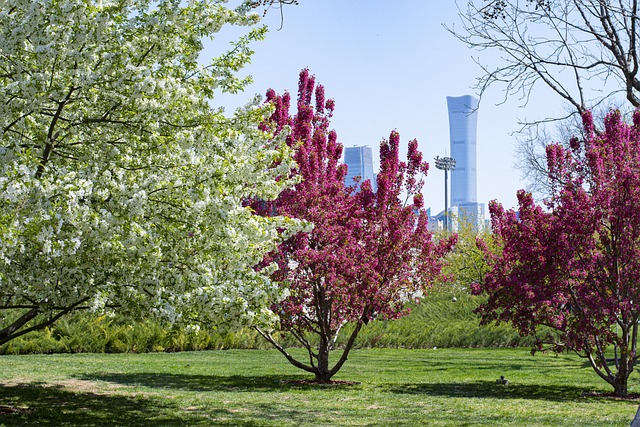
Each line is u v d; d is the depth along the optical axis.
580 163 15.52
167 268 9.62
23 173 8.30
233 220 10.08
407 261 15.90
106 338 23.81
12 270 8.93
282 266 15.84
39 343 22.69
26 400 12.87
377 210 15.65
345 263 15.44
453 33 10.81
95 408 12.21
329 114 18.08
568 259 14.60
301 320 16.55
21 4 8.93
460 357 25.66
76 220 8.41
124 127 10.29
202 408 12.56
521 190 15.58
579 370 21.61
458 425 11.15
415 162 15.93
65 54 9.22
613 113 15.55
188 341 25.61
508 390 16.38
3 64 9.60
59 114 9.84
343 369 20.83
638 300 14.83
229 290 10.03
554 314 15.70
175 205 9.80
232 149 10.58
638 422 5.79
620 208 14.52
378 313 16.09
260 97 11.05
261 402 13.45
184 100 10.40
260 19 10.48
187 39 10.27
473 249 41.22
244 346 27.17
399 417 11.95
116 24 9.92
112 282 9.28
